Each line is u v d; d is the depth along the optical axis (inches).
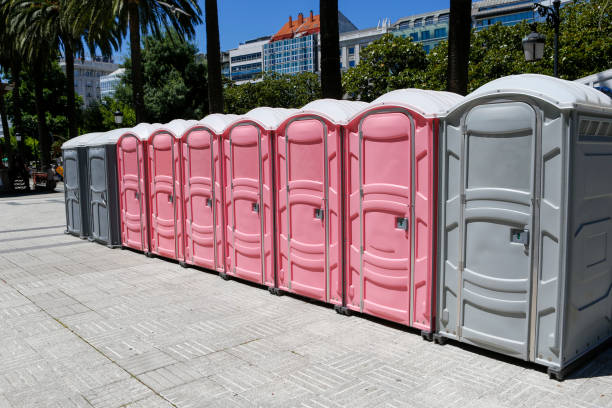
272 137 243.9
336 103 227.5
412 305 192.2
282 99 1815.9
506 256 162.6
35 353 184.9
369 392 148.8
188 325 211.2
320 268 227.5
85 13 703.1
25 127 1840.6
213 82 502.3
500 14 3479.3
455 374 159.3
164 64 1492.4
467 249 173.0
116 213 380.8
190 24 797.2
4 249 387.9
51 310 235.3
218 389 153.2
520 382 152.9
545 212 152.6
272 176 246.2
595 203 161.2
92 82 6348.4
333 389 151.3
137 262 334.6
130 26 673.6
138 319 220.2
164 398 148.5
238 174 265.0
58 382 160.7
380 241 200.7
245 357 176.7
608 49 762.8
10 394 153.2
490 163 163.6
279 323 210.8
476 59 999.6
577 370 160.6
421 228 186.1
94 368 170.7
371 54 1136.2
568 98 146.5
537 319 157.2
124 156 362.9
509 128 157.6
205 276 293.4
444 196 178.2
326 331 200.2
